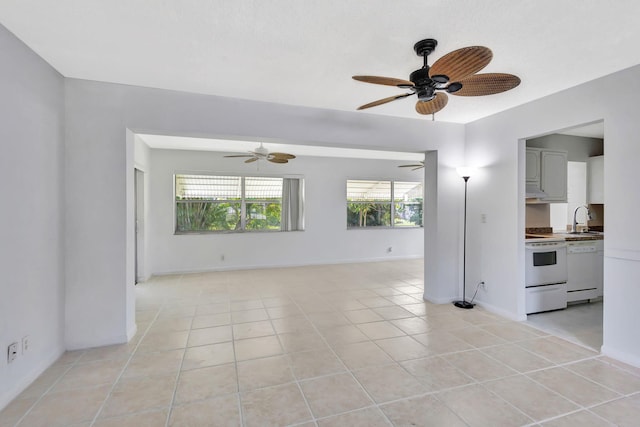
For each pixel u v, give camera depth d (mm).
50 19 1808
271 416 1814
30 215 2150
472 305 3760
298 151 5898
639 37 1964
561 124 2850
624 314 2430
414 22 1834
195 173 5801
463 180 3992
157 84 2734
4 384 1905
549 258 3605
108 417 1804
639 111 2320
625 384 2129
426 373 2281
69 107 2598
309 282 5059
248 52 2203
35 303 2207
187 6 1694
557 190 4133
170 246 5707
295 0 1639
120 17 1795
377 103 2285
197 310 3682
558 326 3188
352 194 6984
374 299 4129
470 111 3457
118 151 2719
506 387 2102
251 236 6152
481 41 2031
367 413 1842
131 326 2908
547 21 1808
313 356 2545
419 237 7340
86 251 2656
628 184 2389
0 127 1865
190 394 2027
